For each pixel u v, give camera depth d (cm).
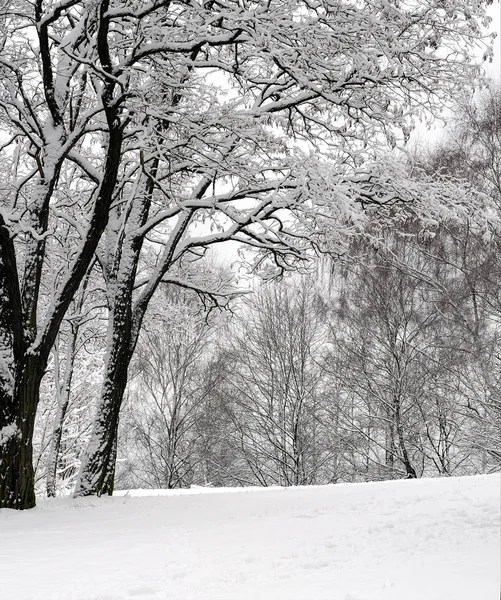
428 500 827
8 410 1044
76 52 1075
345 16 1012
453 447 2592
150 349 3250
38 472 2473
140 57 1002
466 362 2150
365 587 400
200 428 3181
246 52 1142
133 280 1299
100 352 2534
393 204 1220
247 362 3009
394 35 1017
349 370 2617
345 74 1091
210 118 1086
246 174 1166
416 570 440
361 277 2403
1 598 445
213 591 427
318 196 1068
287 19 1000
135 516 880
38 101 1278
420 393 2358
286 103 1177
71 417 2514
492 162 2098
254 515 820
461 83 1163
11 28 1135
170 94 1044
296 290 2908
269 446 3103
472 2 1065
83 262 1107
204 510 911
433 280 2308
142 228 1293
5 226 1015
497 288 2100
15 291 1054
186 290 1744
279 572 473
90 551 617
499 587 368
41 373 1092
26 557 600
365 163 1181
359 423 2578
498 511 679
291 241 1340
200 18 986
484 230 1238
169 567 520
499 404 2122
